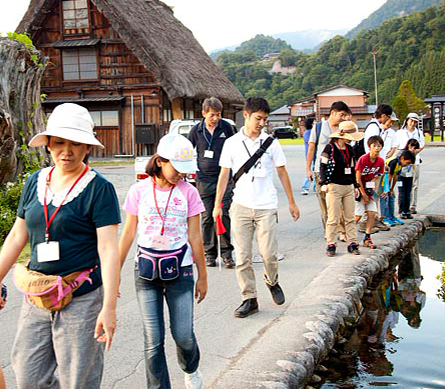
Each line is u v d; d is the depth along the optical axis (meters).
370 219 6.90
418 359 4.18
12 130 8.33
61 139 2.55
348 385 3.75
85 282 2.59
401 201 9.11
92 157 23.75
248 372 3.45
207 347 3.94
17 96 9.11
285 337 4.03
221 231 4.71
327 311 4.57
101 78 23.34
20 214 2.71
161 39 23.70
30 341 2.60
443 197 11.72
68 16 23.28
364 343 4.51
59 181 2.62
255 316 4.56
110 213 2.59
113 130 23.52
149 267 3.02
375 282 6.11
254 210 4.51
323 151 6.42
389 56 104.19
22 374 2.60
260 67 133.50
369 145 6.62
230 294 5.24
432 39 101.88
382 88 91.75
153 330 3.05
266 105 4.53
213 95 24.31
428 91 78.00
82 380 2.56
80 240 2.59
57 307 2.52
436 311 5.30
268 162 4.57
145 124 22.44
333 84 110.75
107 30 23.00
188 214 3.13
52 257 2.54
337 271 5.78
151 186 3.13
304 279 5.62
